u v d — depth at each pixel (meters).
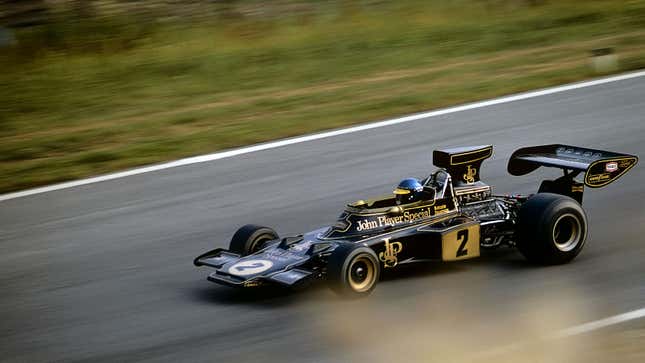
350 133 42.34
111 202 34.56
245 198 34.16
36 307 24.58
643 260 25.36
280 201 33.56
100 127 45.66
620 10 65.75
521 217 24.97
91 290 25.67
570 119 42.16
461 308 22.58
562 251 24.91
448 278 24.67
